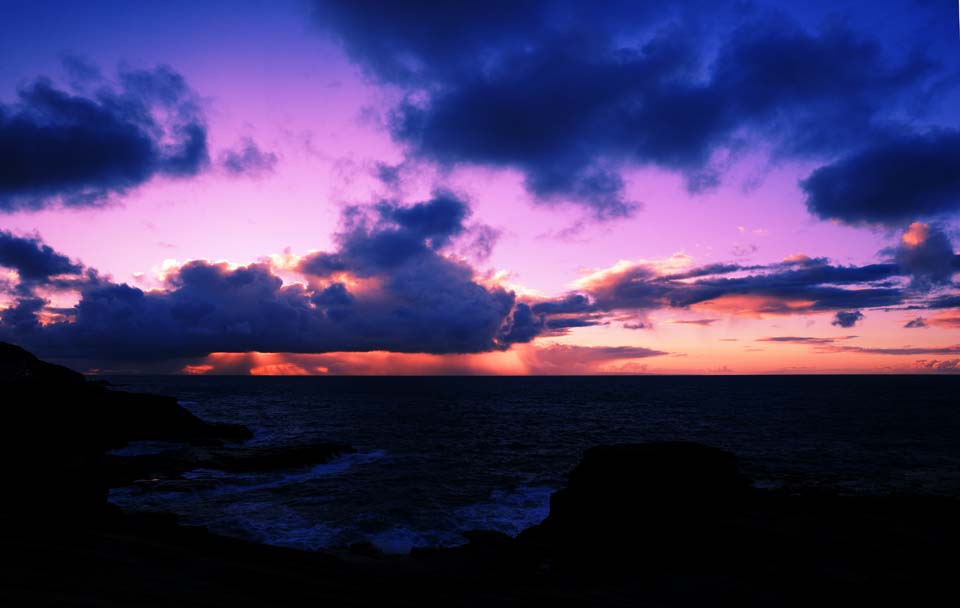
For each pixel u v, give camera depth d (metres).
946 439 44.97
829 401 96.38
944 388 149.88
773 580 11.85
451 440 46.53
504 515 21.70
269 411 80.31
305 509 22.31
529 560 15.00
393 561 15.20
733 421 62.19
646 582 12.25
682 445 19.91
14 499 14.35
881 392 128.50
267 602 9.02
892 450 39.03
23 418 35.62
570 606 10.38
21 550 10.27
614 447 19.94
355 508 22.52
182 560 11.12
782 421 61.31
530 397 119.62
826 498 18.56
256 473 30.02
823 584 11.42
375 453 38.69
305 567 12.11
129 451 37.88
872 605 10.38
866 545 13.78
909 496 18.81
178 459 32.88
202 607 8.33
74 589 8.43
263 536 18.44
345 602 9.57
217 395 127.94
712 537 14.84
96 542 11.64
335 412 78.44
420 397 120.44
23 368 42.34
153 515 19.97
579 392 144.00
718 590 11.42
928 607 10.21
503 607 10.16
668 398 112.56
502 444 44.03
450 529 19.61
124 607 7.88
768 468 31.91
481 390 160.25
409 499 24.33
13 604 7.50
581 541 16.31
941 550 13.31
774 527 15.34
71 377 45.62
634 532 15.98
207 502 23.39
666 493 17.73
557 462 35.22
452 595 10.92
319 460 34.16
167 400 48.81
